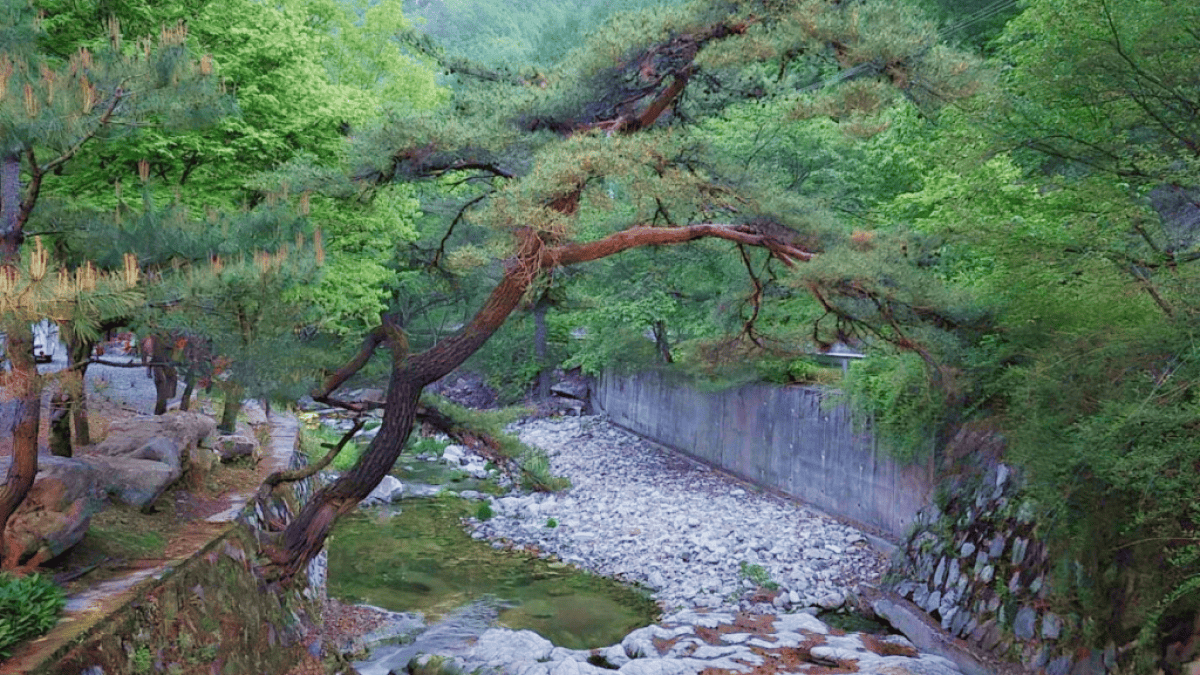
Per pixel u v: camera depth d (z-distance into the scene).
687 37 9.27
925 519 12.76
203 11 10.73
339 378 9.45
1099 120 9.64
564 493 19.30
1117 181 9.13
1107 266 8.38
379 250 13.53
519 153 9.28
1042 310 9.91
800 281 9.41
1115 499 8.34
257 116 11.16
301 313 7.92
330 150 11.57
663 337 24.61
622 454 23.41
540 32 40.53
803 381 18.77
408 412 9.41
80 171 9.49
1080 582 8.83
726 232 9.90
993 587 10.42
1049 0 10.11
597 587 13.54
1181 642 7.41
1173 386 7.31
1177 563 6.96
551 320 31.83
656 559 14.66
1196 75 8.62
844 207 17.72
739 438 20.11
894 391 13.45
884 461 14.55
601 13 35.12
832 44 9.27
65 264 6.75
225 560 8.00
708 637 11.01
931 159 11.81
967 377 11.18
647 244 9.98
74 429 9.99
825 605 12.49
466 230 11.94
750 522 16.30
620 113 10.20
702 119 11.84
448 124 9.09
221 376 7.39
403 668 10.20
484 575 14.03
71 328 5.30
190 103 6.40
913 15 9.30
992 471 11.42
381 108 11.56
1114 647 8.14
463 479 21.20
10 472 6.29
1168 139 8.99
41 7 9.21
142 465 8.76
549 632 11.63
